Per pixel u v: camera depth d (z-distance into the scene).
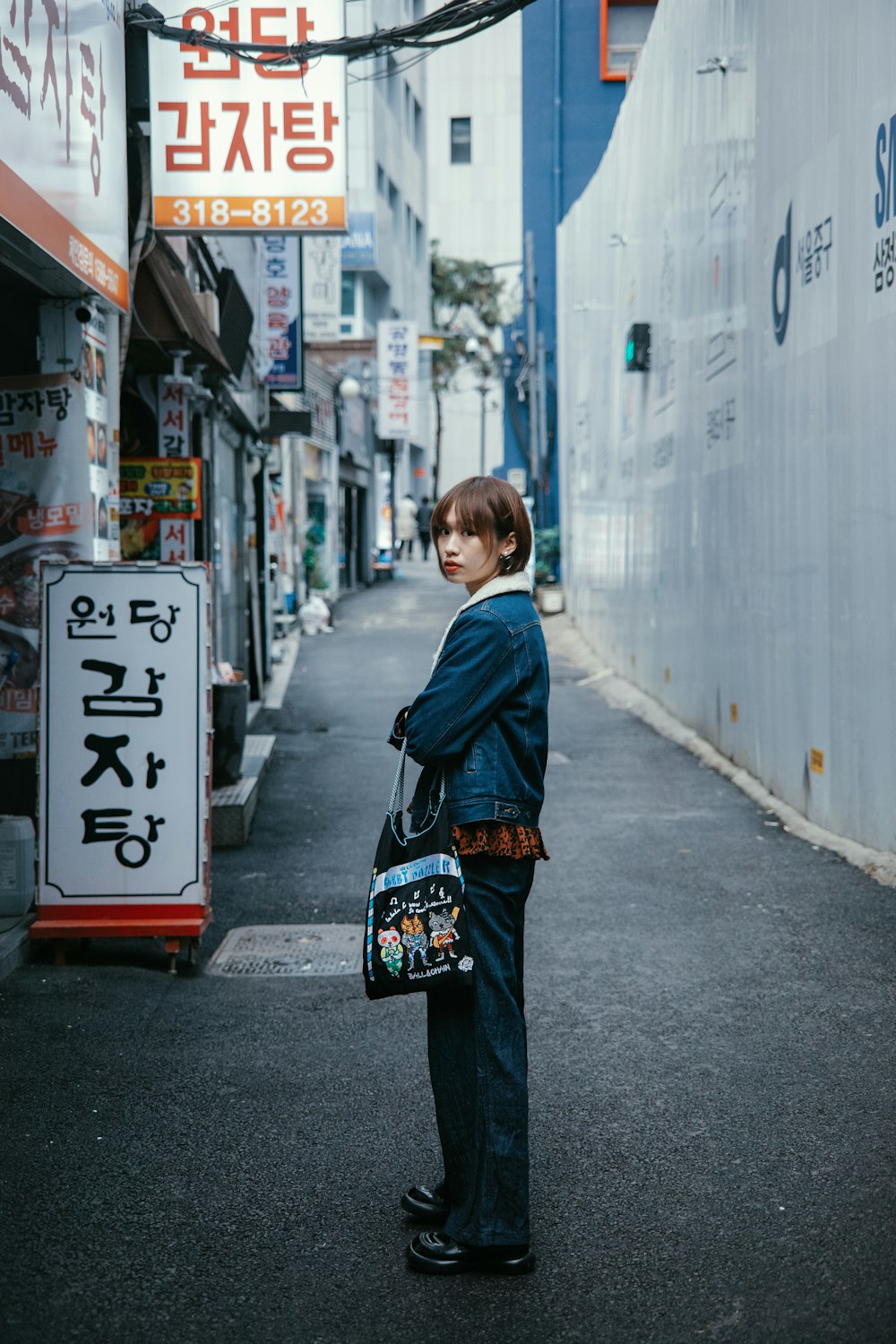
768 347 8.95
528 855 3.11
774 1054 4.45
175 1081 4.31
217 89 7.95
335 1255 3.16
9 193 4.98
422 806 3.15
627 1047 4.54
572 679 17.11
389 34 7.55
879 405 6.74
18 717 6.67
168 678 5.48
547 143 25.25
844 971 5.36
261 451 16.73
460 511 3.17
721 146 10.33
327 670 18.55
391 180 39.75
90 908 5.50
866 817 7.20
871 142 6.73
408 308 43.56
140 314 8.55
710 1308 2.88
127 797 5.48
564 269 24.00
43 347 6.61
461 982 3.00
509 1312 2.89
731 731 10.45
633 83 15.38
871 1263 3.04
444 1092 3.12
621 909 6.42
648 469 14.34
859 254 6.96
